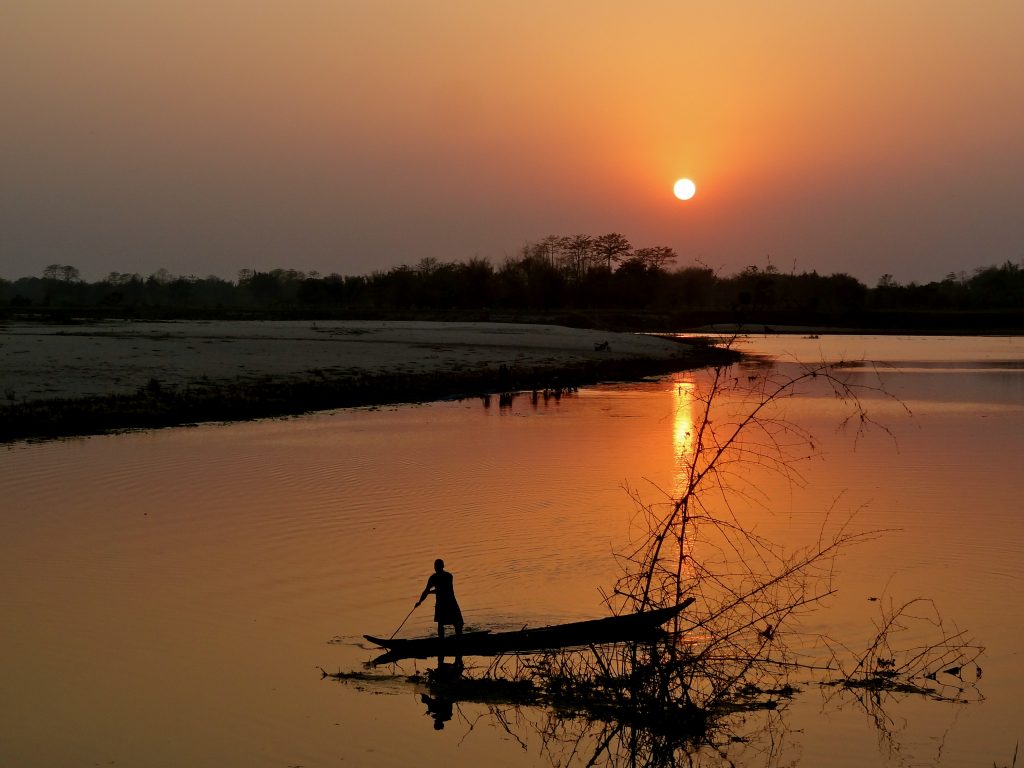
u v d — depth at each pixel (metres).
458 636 12.66
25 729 10.43
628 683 11.52
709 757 9.95
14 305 158.25
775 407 42.53
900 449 29.70
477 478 24.25
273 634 13.26
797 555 16.94
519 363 64.25
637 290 172.75
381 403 43.88
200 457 27.47
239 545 17.58
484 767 9.56
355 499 21.61
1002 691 11.45
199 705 11.09
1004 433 33.53
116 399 38.94
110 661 12.32
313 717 10.77
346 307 166.50
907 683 11.59
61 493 22.23
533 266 175.38
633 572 15.72
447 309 158.62
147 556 16.86
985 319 158.25
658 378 59.56
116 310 138.50
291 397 43.09
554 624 13.42
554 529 18.75
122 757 9.79
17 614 13.95
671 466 26.30
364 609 14.23
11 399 37.78
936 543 17.80
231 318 122.81
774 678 11.90
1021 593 14.90
